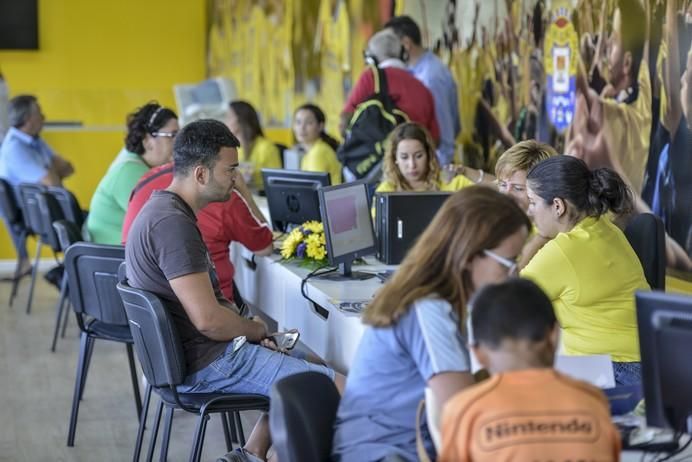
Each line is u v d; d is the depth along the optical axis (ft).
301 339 20.98
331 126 48.83
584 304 15.72
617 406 12.74
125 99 49.39
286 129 54.70
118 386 27.68
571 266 15.70
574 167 16.24
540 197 16.34
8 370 29.30
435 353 11.45
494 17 32.22
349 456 12.04
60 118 48.98
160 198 17.49
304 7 52.19
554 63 28.43
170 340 16.75
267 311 23.88
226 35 63.67
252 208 25.23
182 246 16.98
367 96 30.66
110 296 21.03
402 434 11.96
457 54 35.19
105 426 24.32
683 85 22.43
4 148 39.17
